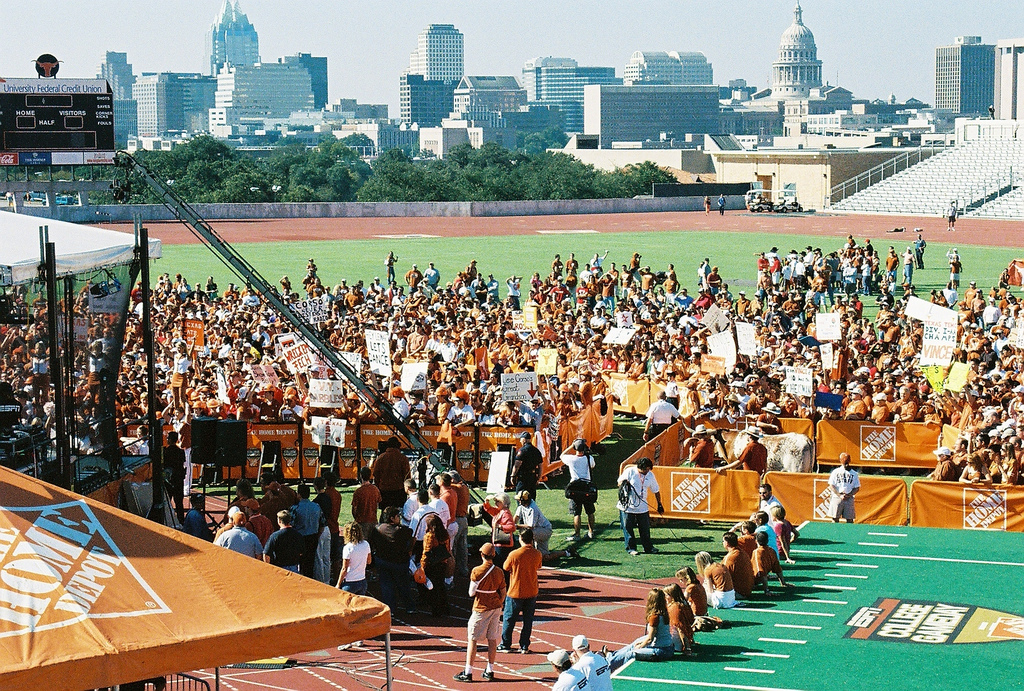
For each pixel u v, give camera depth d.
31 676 10.91
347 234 98.56
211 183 182.38
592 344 41.53
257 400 31.34
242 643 11.96
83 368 21.81
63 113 58.41
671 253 84.94
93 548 12.48
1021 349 39.28
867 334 46.00
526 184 180.25
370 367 36.12
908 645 20.00
